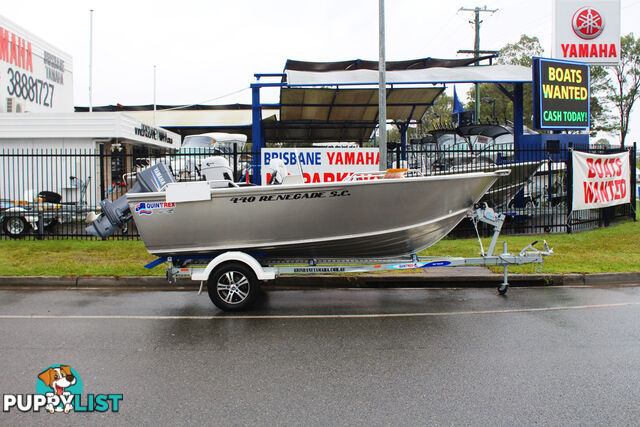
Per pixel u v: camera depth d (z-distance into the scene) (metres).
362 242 7.35
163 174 7.68
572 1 20.83
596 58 21.06
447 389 4.18
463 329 5.96
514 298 7.65
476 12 33.06
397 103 18.27
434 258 7.64
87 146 17.73
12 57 19.06
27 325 6.14
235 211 6.89
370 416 3.70
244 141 23.84
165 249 7.06
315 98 17.31
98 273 8.85
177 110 34.00
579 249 11.07
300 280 8.66
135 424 3.59
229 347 5.32
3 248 11.23
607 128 39.91
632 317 6.48
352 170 13.11
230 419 3.66
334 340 5.56
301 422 3.61
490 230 13.45
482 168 13.52
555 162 14.21
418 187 6.96
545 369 4.62
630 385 4.25
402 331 5.90
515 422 3.60
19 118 17.31
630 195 15.50
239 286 6.87
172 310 6.98
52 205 12.98
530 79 14.86
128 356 5.02
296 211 6.93
